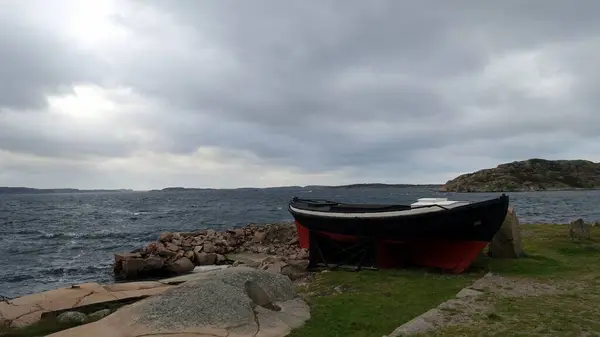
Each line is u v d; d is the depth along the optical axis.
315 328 7.38
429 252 13.94
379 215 13.82
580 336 6.66
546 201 82.81
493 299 9.06
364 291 10.54
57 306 9.14
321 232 15.72
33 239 35.06
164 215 63.16
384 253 14.12
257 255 20.97
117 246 30.67
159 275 18.30
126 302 9.65
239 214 63.25
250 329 7.01
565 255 14.75
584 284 10.44
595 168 169.62
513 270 12.32
